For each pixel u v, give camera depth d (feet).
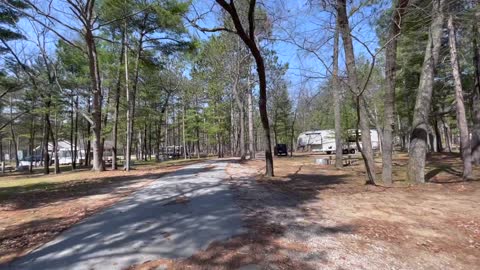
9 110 116.98
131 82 71.31
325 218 23.18
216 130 115.85
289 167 65.05
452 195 31.89
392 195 32.01
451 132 181.27
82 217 24.13
